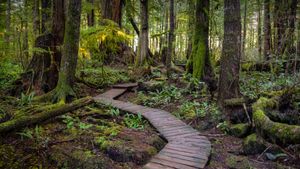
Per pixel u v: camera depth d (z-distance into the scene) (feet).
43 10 38.27
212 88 38.55
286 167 17.85
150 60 60.90
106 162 17.75
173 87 41.50
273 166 18.24
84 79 46.62
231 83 28.48
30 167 17.22
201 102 33.65
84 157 17.83
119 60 67.97
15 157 17.75
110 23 46.01
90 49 48.91
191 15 60.59
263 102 23.79
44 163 17.69
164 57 69.62
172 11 46.44
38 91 34.24
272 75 38.93
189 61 45.27
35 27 46.62
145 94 42.32
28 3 52.54
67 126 22.57
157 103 36.88
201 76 41.63
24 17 51.26
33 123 20.94
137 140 21.09
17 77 37.65
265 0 56.18
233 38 28.40
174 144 20.35
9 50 42.22
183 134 22.88
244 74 43.86
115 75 54.24
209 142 20.90
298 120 22.68
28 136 19.48
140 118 28.02
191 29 65.92
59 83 31.40
